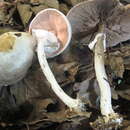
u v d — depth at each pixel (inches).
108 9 17.9
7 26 21.0
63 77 19.0
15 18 21.5
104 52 19.1
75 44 20.2
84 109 17.2
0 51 17.2
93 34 19.8
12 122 17.5
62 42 19.1
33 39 18.3
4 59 17.1
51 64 19.4
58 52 19.3
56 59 19.7
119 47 20.3
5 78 17.5
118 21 18.7
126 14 17.9
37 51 18.3
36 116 17.4
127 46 20.1
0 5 21.6
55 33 19.1
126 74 19.1
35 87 18.7
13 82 18.1
